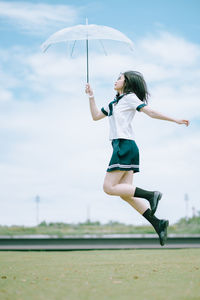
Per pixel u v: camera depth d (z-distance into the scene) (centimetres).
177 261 758
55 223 1902
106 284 434
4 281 466
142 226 1923
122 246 1661
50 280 469
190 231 1923
